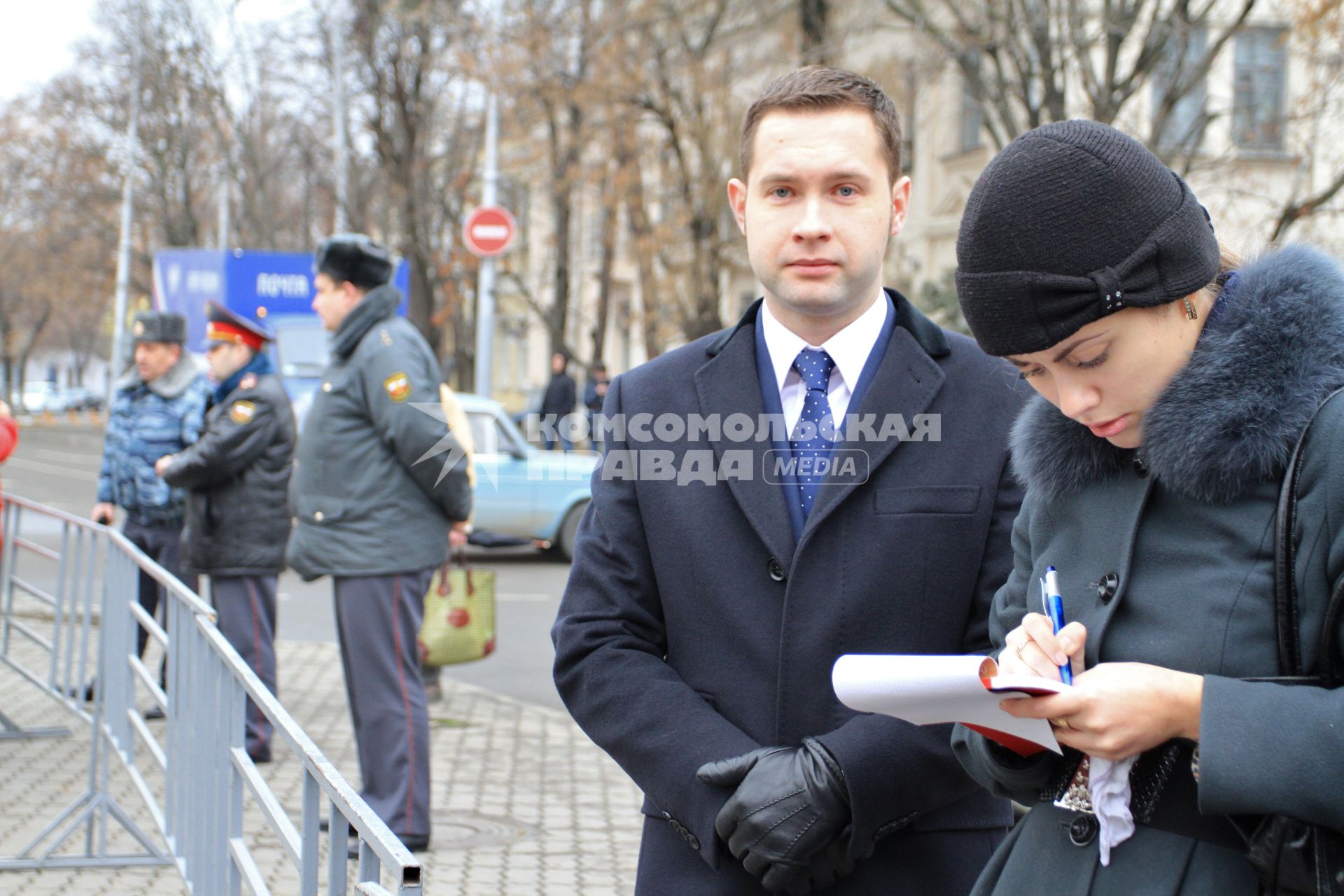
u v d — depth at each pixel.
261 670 6.13
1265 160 12.50
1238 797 1.43
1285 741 1.42
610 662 2.16
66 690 5.62
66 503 20.25
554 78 20.72
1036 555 1.79
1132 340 1.55
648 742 2.07
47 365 91.44
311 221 34.72
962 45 12.85
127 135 36.19
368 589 4.77
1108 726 1.46
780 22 18.69
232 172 32.53
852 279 2.16
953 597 2.11
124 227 33.34
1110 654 1.61
